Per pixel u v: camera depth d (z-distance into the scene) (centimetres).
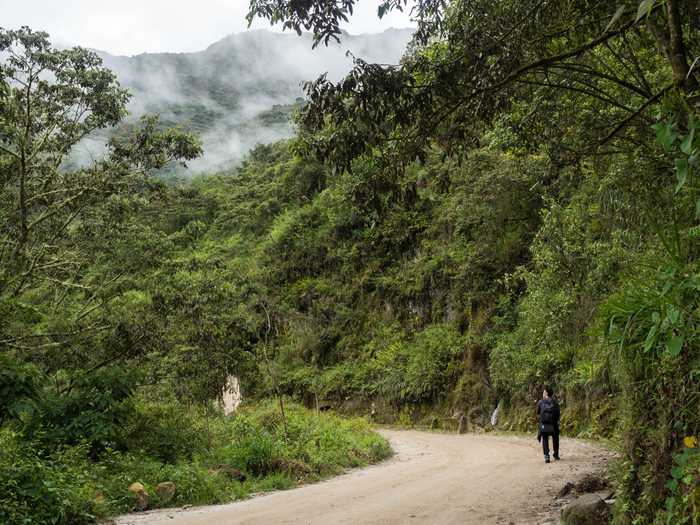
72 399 1258
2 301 1675
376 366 4181
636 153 707
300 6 604
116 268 2072
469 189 3631
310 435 1766
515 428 2809
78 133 2080
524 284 3412
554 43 763
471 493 905
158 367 1942
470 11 659
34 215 2081
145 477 1066
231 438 1659
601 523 554
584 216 1602
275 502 952
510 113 875
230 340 2052
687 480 357
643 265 414
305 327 4997
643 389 466
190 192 2264
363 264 5000
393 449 1936
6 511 695
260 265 5731
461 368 3503
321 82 629
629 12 585
